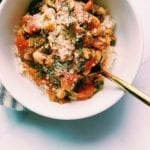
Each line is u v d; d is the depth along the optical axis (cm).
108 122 44
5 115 44
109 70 41
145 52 44
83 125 44
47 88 40
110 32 41
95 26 39
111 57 41
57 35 38
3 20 39
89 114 38
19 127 44
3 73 39
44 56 39
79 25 38
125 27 41
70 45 38
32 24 39
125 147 44
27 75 41
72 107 40
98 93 40
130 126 44
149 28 45
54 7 40
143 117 44
